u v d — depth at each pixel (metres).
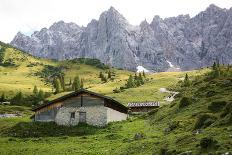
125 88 194.38
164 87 188.75
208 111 49.44
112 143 46.97
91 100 71.00
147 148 37.41
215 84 72.94
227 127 34.78
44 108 74.12
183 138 34.97
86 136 57.69
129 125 65.50
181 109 61.56
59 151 45.75
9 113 133.62
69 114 71.44
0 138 61.31
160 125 55.88
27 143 55.34
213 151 27.78
